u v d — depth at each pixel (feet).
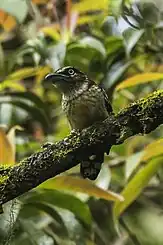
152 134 35.42
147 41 35.06
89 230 30.40
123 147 33.40
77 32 36.94
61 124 37.47
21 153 34.14
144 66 36.01
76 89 27.37
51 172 22.50
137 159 27.86
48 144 22.61
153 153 25.80
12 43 40.09
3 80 34.71
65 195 29.01
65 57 32.50
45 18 35.81
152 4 34.50
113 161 33.35
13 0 32.22
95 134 22.25
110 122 22.17
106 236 36.35
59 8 36.14
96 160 24.12
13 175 22.33
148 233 38.63
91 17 34.83
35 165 22.35
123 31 32.37
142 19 33.86
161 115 21.76
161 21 34.68
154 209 38.81
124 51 34.65
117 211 27.61
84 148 22.40
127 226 37.04
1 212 22.44
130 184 26.99
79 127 27.30
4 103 34.42
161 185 36.99
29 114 34.65
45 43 33.27
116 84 35.12
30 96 34.45
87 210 29.32
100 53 33.06
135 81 28.30
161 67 35.19
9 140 28.48
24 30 37.73
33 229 31.14
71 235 30.17
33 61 36.99
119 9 33.06
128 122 21.99
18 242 31.71
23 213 30.42
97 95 26.89
